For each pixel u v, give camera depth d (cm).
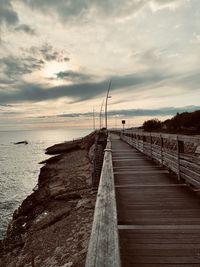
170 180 815
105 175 554
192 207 548
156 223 461
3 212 1970
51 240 867
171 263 328
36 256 794
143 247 371
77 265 615
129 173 955
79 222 936
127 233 420
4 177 3769
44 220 1187
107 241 250
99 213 330
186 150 1409
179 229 430
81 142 6588
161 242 385
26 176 3822
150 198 624
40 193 1823
